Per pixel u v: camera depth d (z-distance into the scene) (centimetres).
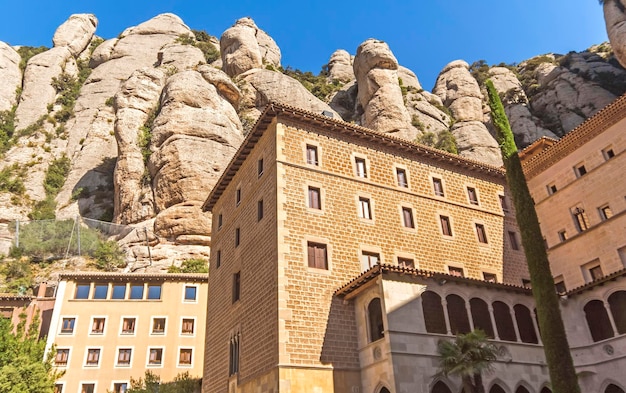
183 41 10975
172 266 5538
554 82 9144
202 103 7156
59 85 10406
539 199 3712
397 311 2188
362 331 2366
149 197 6488
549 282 1750
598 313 2569
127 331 4472
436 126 8475
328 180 2805
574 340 2595
